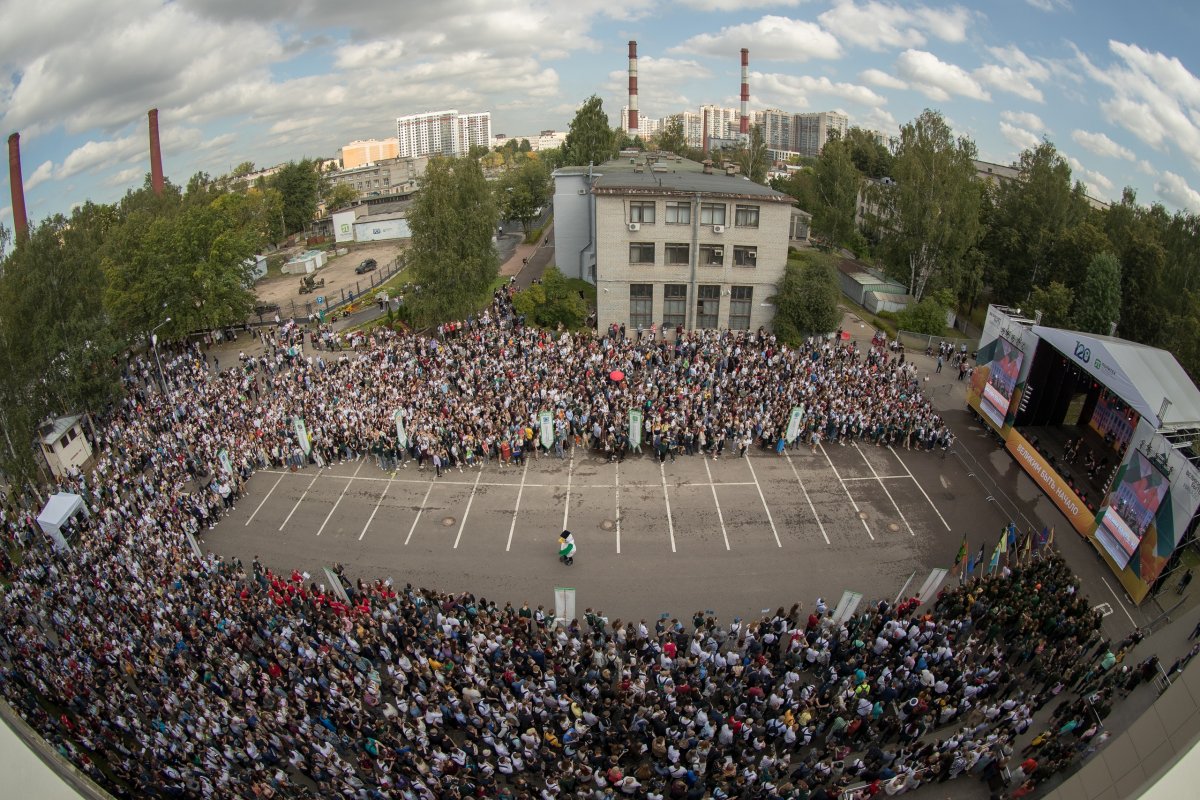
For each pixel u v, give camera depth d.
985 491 34.22
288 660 22.67
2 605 26.64
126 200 88.38
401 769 18.80
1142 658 23.33
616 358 43.81
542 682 21.75
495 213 56.16
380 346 48.09
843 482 34.88
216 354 54.31
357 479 36.50
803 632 23.47
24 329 39.69
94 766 18.95
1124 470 28.11
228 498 34.22
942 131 61.09
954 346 51.69
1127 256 56.66
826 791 17.72
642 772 18.62
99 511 32.41
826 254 79.00
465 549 30.80
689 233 50.22
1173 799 10.88
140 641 24.05
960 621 24.05
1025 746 20.09
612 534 31.41
